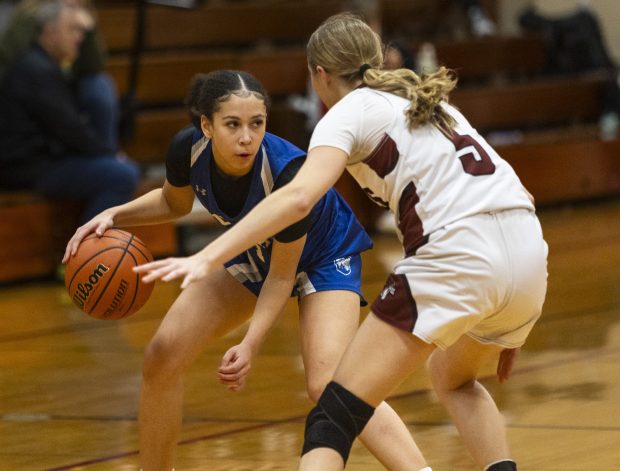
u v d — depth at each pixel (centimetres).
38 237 1720
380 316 625
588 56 2645
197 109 677
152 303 1541
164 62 2152
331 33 671
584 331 1272
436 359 705
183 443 898
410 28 2633
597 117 2586
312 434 613
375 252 1888
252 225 590
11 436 938
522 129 2441
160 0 2250
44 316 1477
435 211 623
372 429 676
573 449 843
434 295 614
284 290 680
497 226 624
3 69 1680
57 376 1154
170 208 759
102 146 1700
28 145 1702
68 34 1670
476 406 699
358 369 621
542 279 640
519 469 801
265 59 2209
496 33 2748
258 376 1124
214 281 723
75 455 877
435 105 643
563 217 2195
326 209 722
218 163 682
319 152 617
